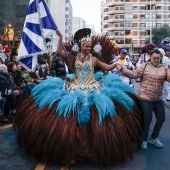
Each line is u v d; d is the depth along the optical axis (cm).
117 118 435
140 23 10294
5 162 443
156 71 492
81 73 483
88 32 492
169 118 782
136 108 498
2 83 654
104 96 450
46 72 981
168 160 466
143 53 1004
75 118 426
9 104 709
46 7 583
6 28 2831
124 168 425
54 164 427
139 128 479
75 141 414
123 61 893
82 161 438
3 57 875
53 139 413
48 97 455
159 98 500
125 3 10256
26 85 768
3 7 2714
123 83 525
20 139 471
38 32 580
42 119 433
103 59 521
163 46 1114
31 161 446
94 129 416
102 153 411
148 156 481
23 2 2817
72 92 464
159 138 592
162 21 10262
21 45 581
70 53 508
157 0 10206
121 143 422
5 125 663
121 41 10350
